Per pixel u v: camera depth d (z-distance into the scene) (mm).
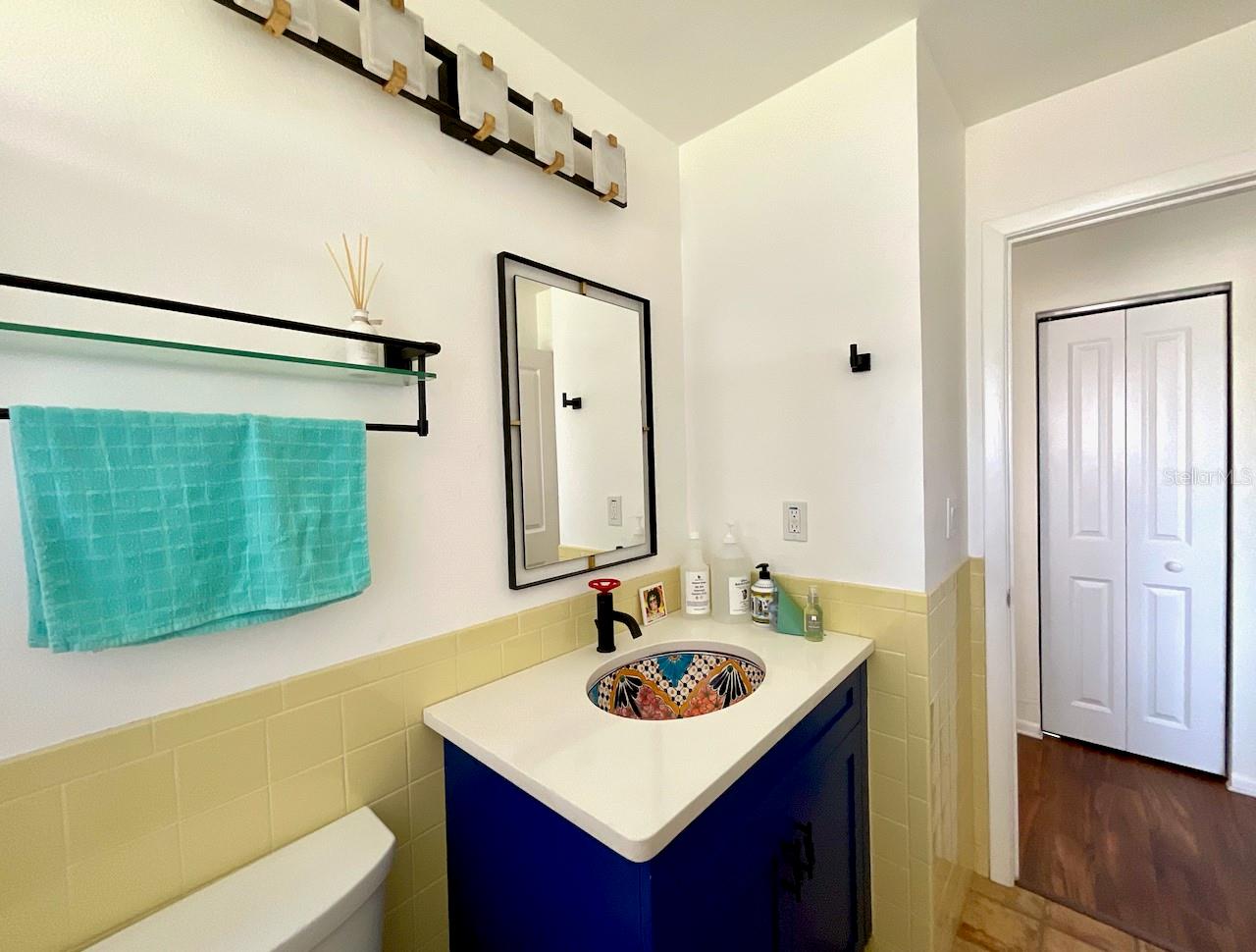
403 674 1033
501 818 942
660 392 1639
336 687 944
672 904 758
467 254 1144
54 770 688
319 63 930
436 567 1091
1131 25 1296
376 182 1000
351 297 966
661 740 930
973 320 1714
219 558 757
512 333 1214
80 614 643
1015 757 1719
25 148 671
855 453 1410
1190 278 2068
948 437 1534
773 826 993
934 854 1360
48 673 688
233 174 836
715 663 1390
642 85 1447
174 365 783
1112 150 1478
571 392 1357
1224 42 1322
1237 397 2016
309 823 911
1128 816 1944
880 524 1379
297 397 907
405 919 1032
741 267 1599
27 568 623
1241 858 1727
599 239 1440
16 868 664
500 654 1198
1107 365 2273
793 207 1486
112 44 732
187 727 792
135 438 686
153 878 759
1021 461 2473
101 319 724
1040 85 1514
